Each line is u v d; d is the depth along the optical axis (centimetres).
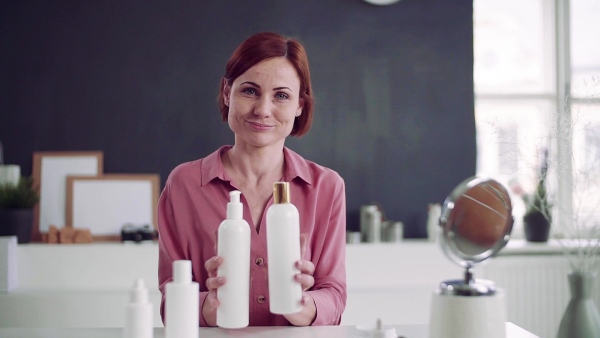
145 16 322
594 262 170
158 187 319
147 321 99
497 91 363
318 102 329
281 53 133
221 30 326
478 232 99
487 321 96
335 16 332
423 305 293
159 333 123
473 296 96
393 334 110
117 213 314
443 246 101
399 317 292
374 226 313
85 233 301
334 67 331
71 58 318
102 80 320
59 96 318
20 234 290
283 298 106
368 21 334
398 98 336
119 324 275
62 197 313
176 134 323
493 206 99
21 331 123
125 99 321
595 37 367
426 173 337
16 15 316
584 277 162
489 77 364
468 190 99
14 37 316
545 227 324
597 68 366
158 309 283
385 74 335
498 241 100
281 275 106
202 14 325
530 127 363
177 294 98
